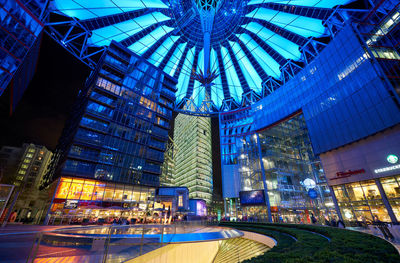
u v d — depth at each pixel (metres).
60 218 28.75
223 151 63.56
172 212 40.03
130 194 39.00
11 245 4.19
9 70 26.19
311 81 39.94
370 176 25.62
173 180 128.75
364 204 25.98
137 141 43.59
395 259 5.00
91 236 6.22
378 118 25.20
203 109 77.50
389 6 28.75
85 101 41.97
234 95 71.25
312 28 43.75
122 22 45.81
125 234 7.02
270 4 45.34
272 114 51.50
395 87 24.42
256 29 52.59
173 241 8.73
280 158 47.97
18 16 27.19
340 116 31.19
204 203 54.12
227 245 22.33
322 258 5.12
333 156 31.56
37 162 86.62
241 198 45.22
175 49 61.16
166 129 51.59
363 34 30.30
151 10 48.00
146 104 48.25
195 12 55.03
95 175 35.41
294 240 13.25
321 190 41.44
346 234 10.46
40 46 42.94
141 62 50.47
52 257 5.10
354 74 29.84
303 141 46.44
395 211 22.59
